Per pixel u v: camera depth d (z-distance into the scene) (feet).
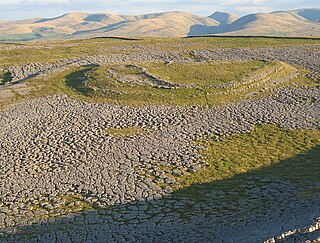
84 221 56.80
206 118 95.86
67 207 61.16
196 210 57.93
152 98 108.88
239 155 76.33
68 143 83.76
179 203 60.39
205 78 120.47
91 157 77.25
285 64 134.00
